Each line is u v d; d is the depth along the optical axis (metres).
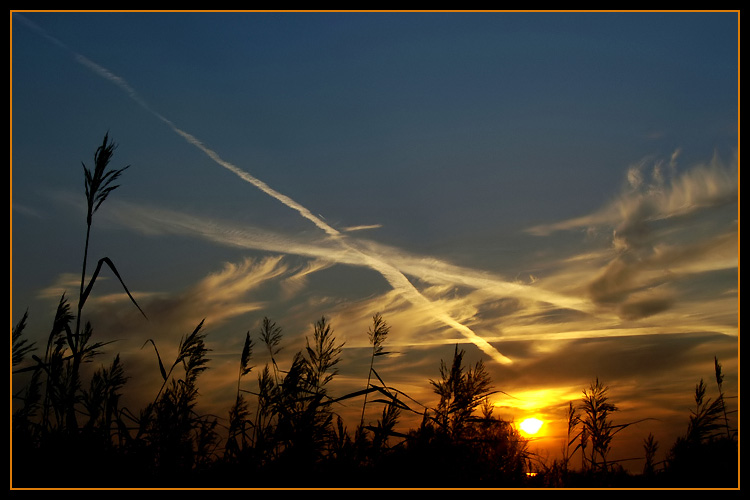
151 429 3.54
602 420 4.33
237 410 4.01
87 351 3.80
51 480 2.86
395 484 3.26
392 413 3.79
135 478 3.04
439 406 4.13
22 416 3.43
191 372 4.11
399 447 3.54
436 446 3.56
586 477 3.96
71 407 3.57
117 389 3.72
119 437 3.52
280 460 3.36
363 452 3.46
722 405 4.11
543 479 3.93
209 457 3.65
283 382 4.08
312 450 3.44
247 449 3.49
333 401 3.88
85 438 3.21
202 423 3.85
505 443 3.96
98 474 2.97
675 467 3.78
